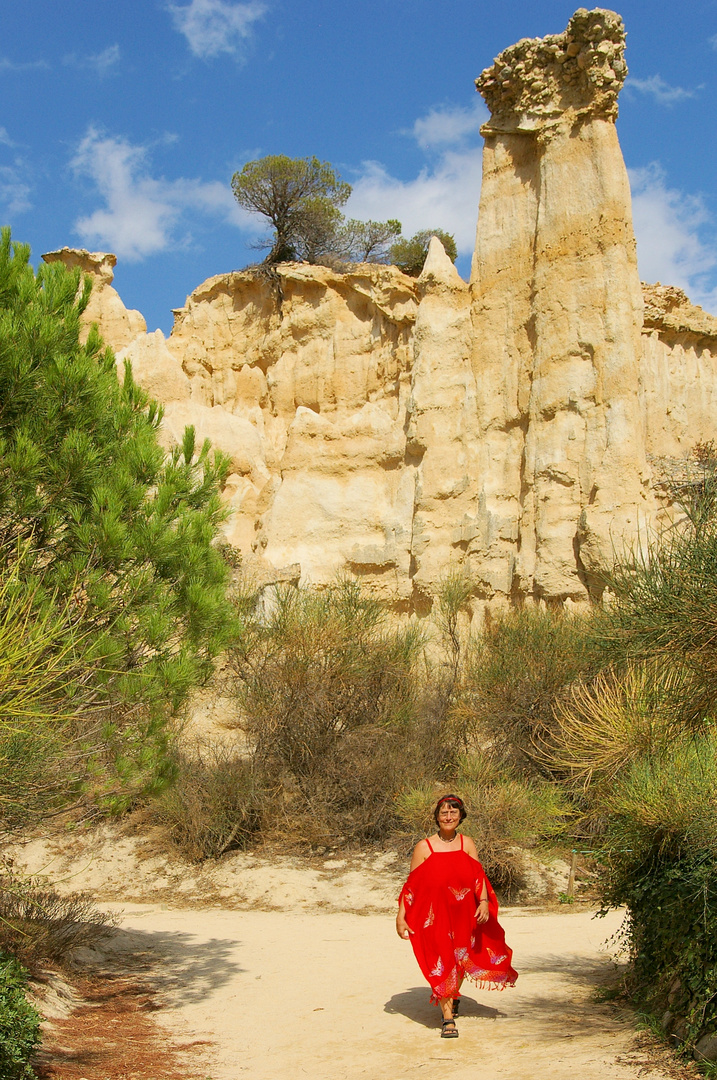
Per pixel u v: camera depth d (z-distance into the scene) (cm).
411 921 729
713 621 669
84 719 834
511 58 3130
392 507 3275
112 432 932
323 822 1898
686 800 696
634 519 2672
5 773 730
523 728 1883
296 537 3344
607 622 811
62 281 936
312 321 3712
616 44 2952
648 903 730
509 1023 730
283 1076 642
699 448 3291
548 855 1514
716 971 607
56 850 1920
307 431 3469
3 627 639
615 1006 749
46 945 981
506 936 1217
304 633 2036
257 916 1555
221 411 3669
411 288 3484
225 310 3997
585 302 2875
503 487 3008
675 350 3706
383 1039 713
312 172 4172
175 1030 796
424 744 2027
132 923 1451
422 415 3173
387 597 3167
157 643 841
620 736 835
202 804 1894
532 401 2936
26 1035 637
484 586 2934
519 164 3158
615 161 2930
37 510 820
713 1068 552
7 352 825
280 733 1981
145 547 862
